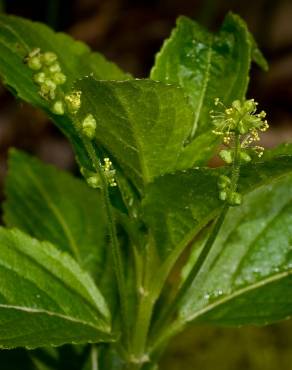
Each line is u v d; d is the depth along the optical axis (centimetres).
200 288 22
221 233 23
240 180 19
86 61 23
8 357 24
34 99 21
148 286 21
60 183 27
